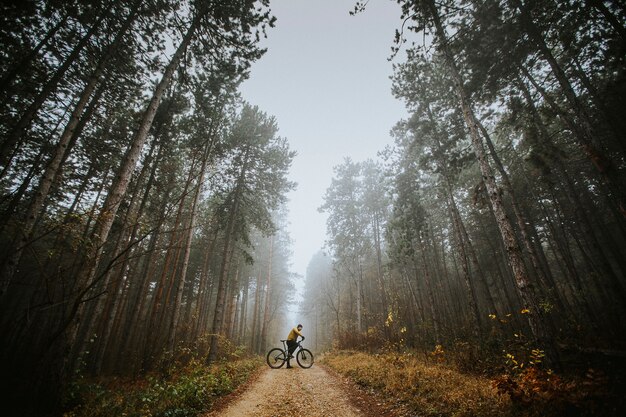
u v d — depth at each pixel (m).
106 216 6.04
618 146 12.76
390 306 19.42
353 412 6.20
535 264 12.79
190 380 7.74
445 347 12.90
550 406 4.64
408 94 16.67
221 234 24.78
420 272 28.56
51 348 5.09
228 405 6.77
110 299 13.68
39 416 4.66
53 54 10.23
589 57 10.85
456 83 10.71
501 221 8.54
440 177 17.78
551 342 6.98
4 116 10.55
